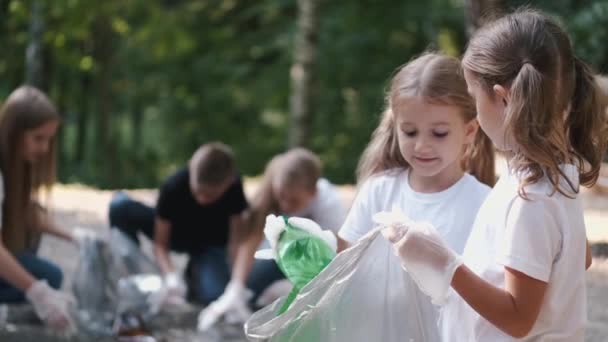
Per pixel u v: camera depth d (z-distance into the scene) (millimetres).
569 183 2482
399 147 3094
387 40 17406
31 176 5480
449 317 2740
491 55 2572
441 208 3123
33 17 13258
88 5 14008
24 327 5270
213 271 6188
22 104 5320
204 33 18688
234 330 5551
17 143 5324
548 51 2518
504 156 2684
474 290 2500
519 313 2469
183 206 6145
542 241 2477
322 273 2736
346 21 17234
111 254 5688
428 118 2893
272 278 5977
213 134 19953
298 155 5715
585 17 12227
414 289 2803
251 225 5863
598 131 2721
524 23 2582
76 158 21391
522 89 2473
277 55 18625
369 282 2803
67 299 5121
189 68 19188
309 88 12961
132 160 21594
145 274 6020
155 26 16750
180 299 6004
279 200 5738
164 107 20609
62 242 7543
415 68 2973
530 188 2506
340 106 17984
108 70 18547
